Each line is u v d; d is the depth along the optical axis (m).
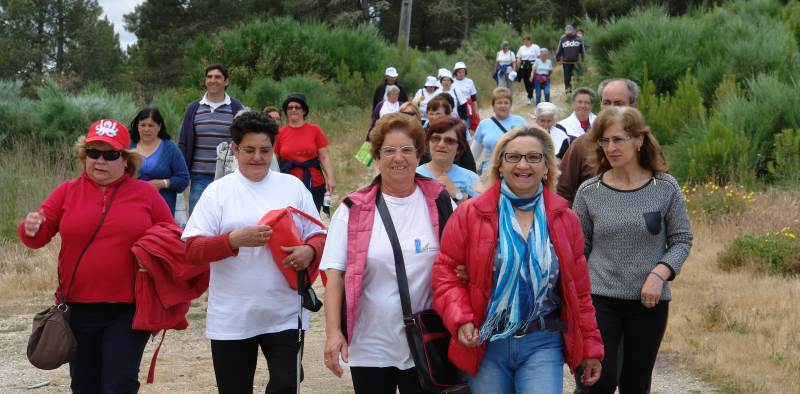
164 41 49.81
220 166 8.26
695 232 10.97
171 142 8.10
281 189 4.66
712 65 17.97
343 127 22.62
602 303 4.66
